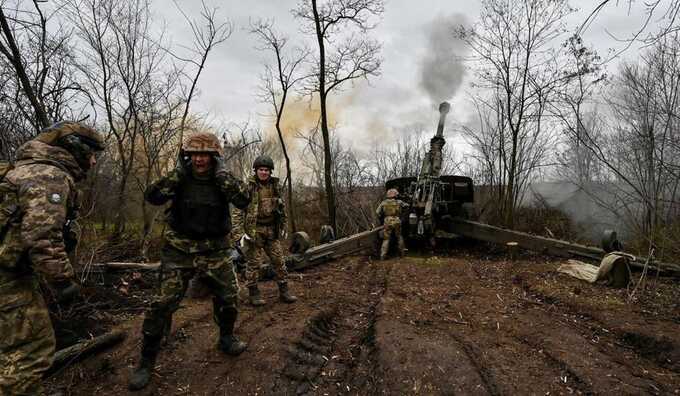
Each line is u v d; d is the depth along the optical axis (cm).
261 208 453
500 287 557
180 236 295
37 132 519
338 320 438
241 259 540
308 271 663
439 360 317
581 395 275
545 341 355
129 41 686
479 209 1166
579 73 764
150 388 289
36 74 536
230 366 318
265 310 439
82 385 293
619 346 356
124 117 698
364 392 296
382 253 793
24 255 220
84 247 532
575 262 638
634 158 666
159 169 751
